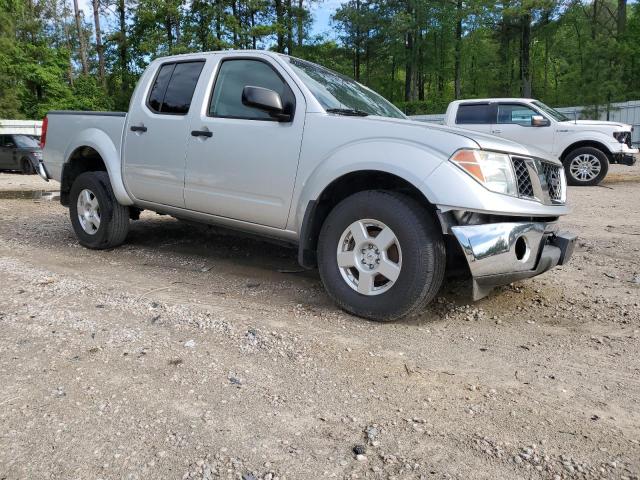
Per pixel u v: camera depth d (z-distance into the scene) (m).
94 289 4.32
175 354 3.14
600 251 5.74
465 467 2.15
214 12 31.23
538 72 45.66
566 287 4.54
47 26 48.16
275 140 4.17
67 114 6.11
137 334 3.42
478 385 2.85
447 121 13.07
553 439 2.35
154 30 32.47
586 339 3.50
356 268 3.76
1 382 2.79
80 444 2.27
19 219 8.06
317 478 2.07
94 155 6.02
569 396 2.74
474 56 39.75
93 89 38.28
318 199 3.91
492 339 3.49
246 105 3.97
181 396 2.67
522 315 3.92
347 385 2.81
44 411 2.52
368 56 43.69
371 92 5.15
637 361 3.17
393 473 2.10
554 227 3.92
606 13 37.12
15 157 18.27
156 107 5.18
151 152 5.11
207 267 5.19
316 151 3.95
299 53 39.75
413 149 3.54
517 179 3.60
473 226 3.39
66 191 6.33
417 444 2.30
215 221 4.79
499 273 3.47
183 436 2.33
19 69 35.25
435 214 3.60
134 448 2.25
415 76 43.62
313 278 4.82
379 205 3.60
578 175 12.12
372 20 40.41
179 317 3.70
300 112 4.11
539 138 12.22
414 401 2.67
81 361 3.04
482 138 3.58
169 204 5.09
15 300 4.05
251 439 2.32
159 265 5.27
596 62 25.06
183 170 4.82
